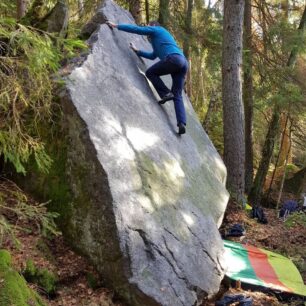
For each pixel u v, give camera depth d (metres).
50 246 4.55
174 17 12.12
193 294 4.60
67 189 4.69
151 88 6.64
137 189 4.74
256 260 6.47
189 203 5.62
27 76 3.79
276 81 13.07
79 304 4.05
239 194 10.21
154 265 4.39
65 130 4.73
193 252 4.99
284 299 5.54
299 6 14.86
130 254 4.22
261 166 14.49
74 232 4.59
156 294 4.18
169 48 6.17
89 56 5.33
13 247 4.18
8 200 4.79
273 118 14.44
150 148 5.46
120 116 5.23
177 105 6.41
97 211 4.41
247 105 14.27
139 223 4.47
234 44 10.08
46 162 4.07
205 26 12.56
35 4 6.16
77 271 4.38
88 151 4.53
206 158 7.61
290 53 14.14
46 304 3.80
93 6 10.02
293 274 6.28
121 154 4.80
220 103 17.50
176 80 6.31
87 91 4.91
